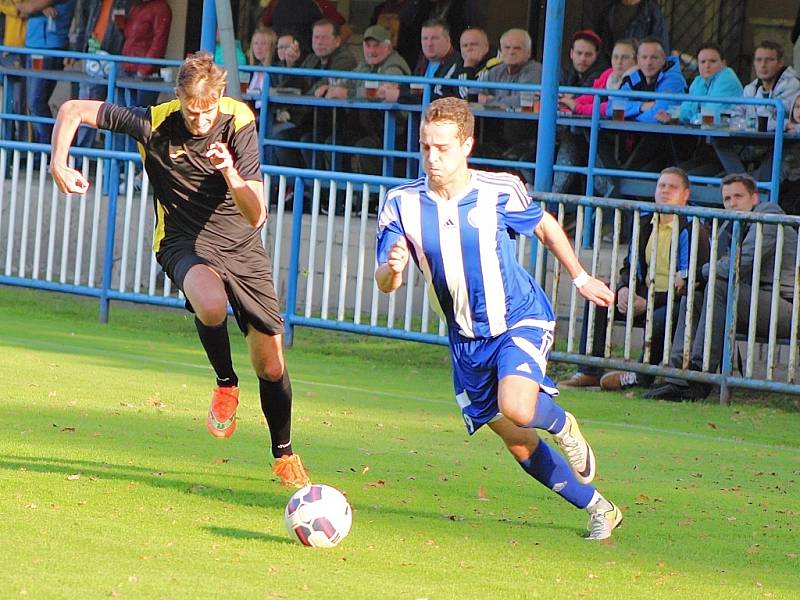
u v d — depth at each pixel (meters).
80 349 30.23
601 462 20.97
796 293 28.17
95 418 21.20
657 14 41.84
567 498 15.45
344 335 36.75
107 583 11.70
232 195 15.70
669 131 36.50
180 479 16.97
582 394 29.86
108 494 15.72
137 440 19.59
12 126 48.22
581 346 30.94
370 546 14.11
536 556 14.25
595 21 44.00
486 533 15.23
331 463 19.06
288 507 13.98
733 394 30.53
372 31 43.72
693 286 29.02
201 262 16.61
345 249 33.06
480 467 19.56
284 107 43.41
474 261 14.80
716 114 36.66
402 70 43.69
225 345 16.73
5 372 25.41
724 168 37.50
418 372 31.61
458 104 14.61
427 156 14.59
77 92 50.41
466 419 15.49
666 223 29.55
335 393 26.86
